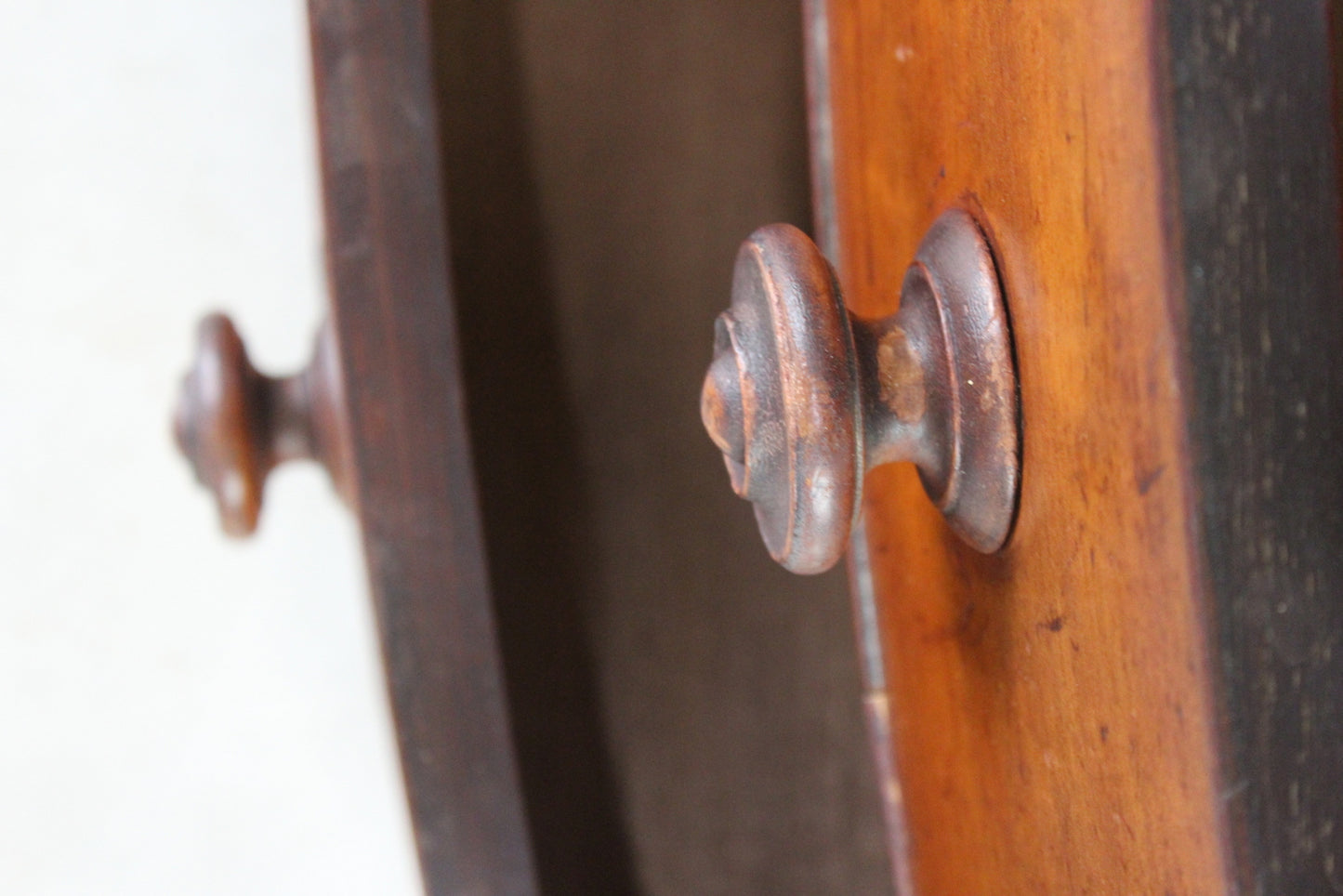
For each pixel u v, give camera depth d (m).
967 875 0.35
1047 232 0.29
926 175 0.34
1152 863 0.29
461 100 0.57
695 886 0.62
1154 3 0.27
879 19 0.35
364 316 0.42
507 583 0.58
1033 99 0.30
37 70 0.79
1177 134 0.27
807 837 0.64
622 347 0.65
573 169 0.64
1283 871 0.27
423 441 0.42
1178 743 0.28
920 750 0.37
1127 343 0.28
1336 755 0.27
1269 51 0.27
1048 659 0.31
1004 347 0.31
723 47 0.65
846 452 0.30
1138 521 0.28
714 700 0.65
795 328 0.30
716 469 0.67
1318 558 0.27
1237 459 0.27
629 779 0.63
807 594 0.66
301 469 0.82
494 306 0.60
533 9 0.62
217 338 0.44
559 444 0.63
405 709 0.42
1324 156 0.27
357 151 0.42
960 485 0.31
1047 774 0.31
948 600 0.34
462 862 0.43
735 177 0.66
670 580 0.65
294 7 0.81
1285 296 0.27
